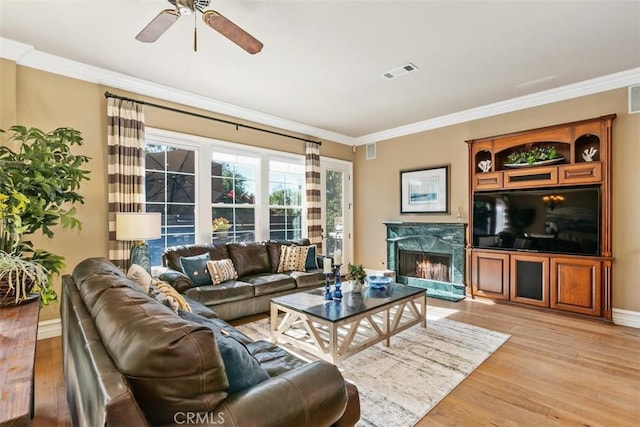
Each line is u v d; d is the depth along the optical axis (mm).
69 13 2424
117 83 3514
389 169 5820
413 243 5340
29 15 2445
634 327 3416
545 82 3738
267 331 3258
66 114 3219
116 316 1056
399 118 5082
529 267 4086
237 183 4676
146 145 3822
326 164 5910
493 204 4434
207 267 3652
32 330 1452
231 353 1121
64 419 1907
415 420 1903
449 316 3779
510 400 2098
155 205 3902
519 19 2504
